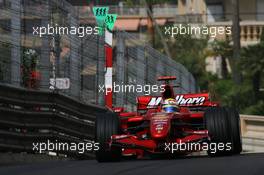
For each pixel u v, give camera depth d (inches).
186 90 3230.8
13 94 1782.7
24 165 1475.1
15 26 1841.8
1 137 1721.2
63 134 1967.3
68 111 1999.3
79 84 2159.2
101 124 1448.1
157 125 1408.7
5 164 1638.8
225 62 5147.6
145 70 2637.8
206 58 5329.7
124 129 1498.5
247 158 1352.1
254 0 5733.3
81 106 2081.7
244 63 4525.1
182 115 1457.9
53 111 1907.0
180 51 4889.3
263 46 4510.3
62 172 1205.7
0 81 1784.0
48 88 1957.4
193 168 1166.3
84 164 1396.4
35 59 1918.1
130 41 2511.1
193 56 4867.1
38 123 1855.3
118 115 1473.9
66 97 1978.3
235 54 4601.4
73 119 2014.0
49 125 1887.3
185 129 1501.0
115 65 2393.0
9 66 1820.9
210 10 5757.9
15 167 1398.9
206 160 1337.4
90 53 2219.5
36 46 1923.0
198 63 4872.0
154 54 2751.0
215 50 5007.4
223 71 5132.9
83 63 2181.3
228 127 1422.2
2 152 1727.4
